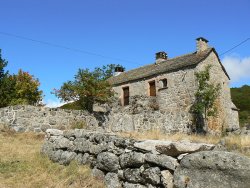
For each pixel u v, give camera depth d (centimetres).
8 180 776
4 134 1412
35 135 1475
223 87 2544
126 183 666
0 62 2584
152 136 1077
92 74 1981
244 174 440
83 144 862
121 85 2733
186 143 570
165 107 2378
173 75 2381
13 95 2530
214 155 482
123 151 706
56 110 1681
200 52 2428
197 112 2211
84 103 1975
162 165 580
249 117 3538
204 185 480
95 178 758
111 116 1912
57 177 797
